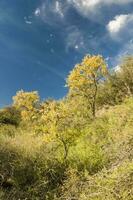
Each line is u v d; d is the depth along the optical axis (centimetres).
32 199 872
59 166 991
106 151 1017
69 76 1570
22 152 1056
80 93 1577
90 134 1199
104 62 1546
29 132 1495
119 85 1658
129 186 732
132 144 945
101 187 777
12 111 1995
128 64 1697
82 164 984
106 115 1355
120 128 1141
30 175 964
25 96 1744
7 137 1184
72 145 1122
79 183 876
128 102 1359
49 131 1048
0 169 970
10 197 876
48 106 1078
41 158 1026
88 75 1548
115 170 809
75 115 1309
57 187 910
